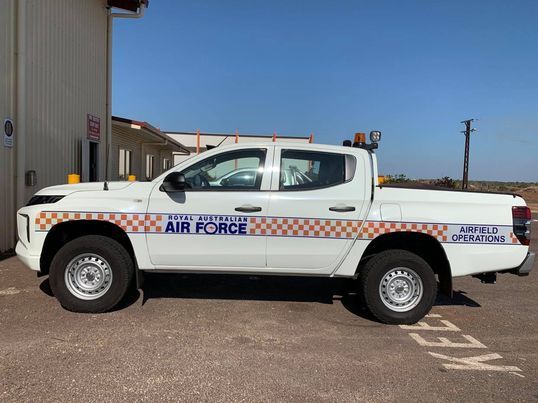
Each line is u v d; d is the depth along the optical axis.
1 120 8.32
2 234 8.48
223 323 5.20
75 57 11.70
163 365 4.06
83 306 5.29
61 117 10.96
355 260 5.38
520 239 5.45
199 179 5.44
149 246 5.32
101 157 13.77
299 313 5.67
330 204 5.33
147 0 13.75
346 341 4.82
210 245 5.33
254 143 5.52
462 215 5.39
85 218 5.28
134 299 5.94
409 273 5.38
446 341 4.91
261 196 5.34
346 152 5.51
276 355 4.38
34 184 9.35
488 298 6.75
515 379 4.04
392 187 5.47
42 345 4.40
